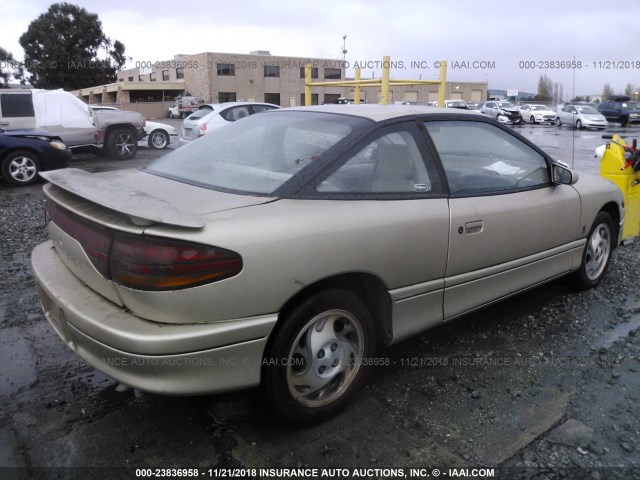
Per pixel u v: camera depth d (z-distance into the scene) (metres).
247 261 2.30
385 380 3.19
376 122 3.00
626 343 3.69
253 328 2.37
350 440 2.65
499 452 2.57
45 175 2.98
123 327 2.28
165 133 17.58
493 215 3.30
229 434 2.68
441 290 3.13
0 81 69.31
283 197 2.57
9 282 4.73
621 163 5.57
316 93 54.78
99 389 3.07
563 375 3.27
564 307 4.28
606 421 2.81
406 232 2.84
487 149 3.54
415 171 3.06
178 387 2.30
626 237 5.83
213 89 51.47
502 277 3.51
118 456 2.51
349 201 2.71
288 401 2.59
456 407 2.93
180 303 2.24
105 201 2.35
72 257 2.68
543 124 34.22
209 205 2.50
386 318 2.94
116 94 55.66
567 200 3.93
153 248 2.22
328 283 2.66
